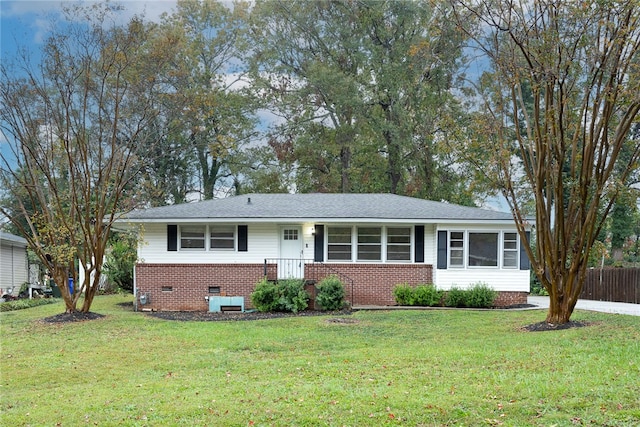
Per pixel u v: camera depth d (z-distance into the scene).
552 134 13.82
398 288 21.45
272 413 7.73
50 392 9.99
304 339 14.40
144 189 26.61
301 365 11.30
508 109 16.16
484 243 21.70
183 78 27.30
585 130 13.74
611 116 13.91
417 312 19.27
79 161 20.05
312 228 22.30
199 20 39.09
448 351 12.05
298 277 21.95
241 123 39.16
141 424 7.56
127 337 15.05
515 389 8.26
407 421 7.17
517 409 7.37
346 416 7.46
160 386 9.88
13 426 7.91
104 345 14.09
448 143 16.67
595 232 14.66
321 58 39.78
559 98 13.65
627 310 18.70
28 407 8.95
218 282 22.02
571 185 13.91
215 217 21.62
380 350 12.66
